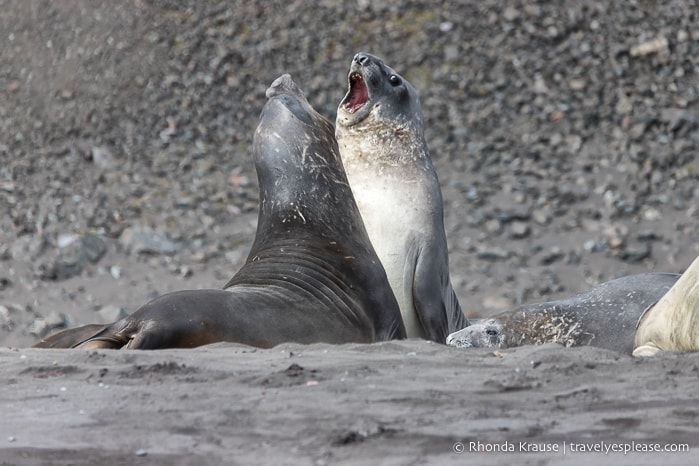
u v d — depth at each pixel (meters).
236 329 28.95
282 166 34.50
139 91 88.56
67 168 80.25
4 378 21.55
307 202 34.19
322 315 31.41
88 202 75.69
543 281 66.62
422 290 37.69
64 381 21.02
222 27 94.62
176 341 27.94
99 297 64.06
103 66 90.94
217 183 78.94
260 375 21.02
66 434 16.91
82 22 94.94
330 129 36.12
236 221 74.38
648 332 30.88
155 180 79.06
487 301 63.88
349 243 34.06
